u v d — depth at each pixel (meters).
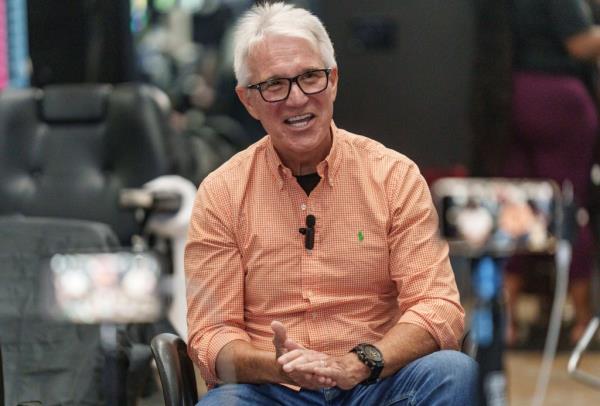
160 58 7.86
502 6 4.48
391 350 3.85
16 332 4.50
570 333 6.03
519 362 5.96
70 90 6.14
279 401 4.00
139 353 4.09
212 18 7.90
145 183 5.98
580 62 5.10
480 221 3.30
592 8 5.13
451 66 4.49
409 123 4.50
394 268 4.07
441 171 4.43
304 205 4.07
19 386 4.38
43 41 7.29
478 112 4.45
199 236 4.14
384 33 4.50
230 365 3.95
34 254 4.75
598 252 5.67
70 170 6.07
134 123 6.03
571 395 5.71
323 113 3.98
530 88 4.86
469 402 3.70
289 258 4.07
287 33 3.95
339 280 4.06
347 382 3.78
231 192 4.13
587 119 5.21
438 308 3.93
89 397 4.22
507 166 4.62
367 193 4.07
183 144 6.45
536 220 3.41
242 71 4.04
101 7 7.30
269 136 4.11
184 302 4.16
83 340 4.37
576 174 5.21
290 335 4.07
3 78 7.31
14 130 6.16
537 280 5.91
